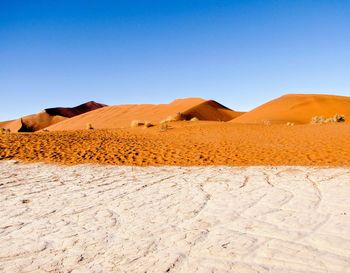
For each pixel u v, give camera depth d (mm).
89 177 9141
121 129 24672
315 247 4184
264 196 6703
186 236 4672
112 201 6641
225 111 73188
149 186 7930
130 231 4941
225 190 7324
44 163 11578
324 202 6152
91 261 3992
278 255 3984
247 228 4914
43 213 5934
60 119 93812
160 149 14305
